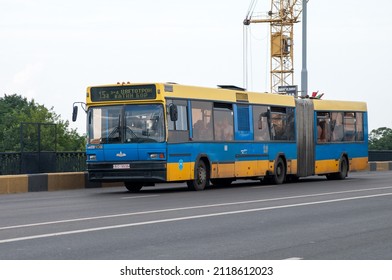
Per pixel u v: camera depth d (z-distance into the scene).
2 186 32.06
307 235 16.30
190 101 31.69
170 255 13.54
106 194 30.70
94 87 31.22
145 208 22.73
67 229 17.22
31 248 14.30
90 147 31.08
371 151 62.75
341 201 25.12
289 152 38.72
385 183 37.81
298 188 33.38
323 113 41.66
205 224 18.23
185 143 31.17
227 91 34.22
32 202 26.36
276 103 37.91
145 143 30.20
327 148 41.88
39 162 35.75
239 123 34.84
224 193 29.91
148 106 30.38
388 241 15.39
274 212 21.25
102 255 13.53
